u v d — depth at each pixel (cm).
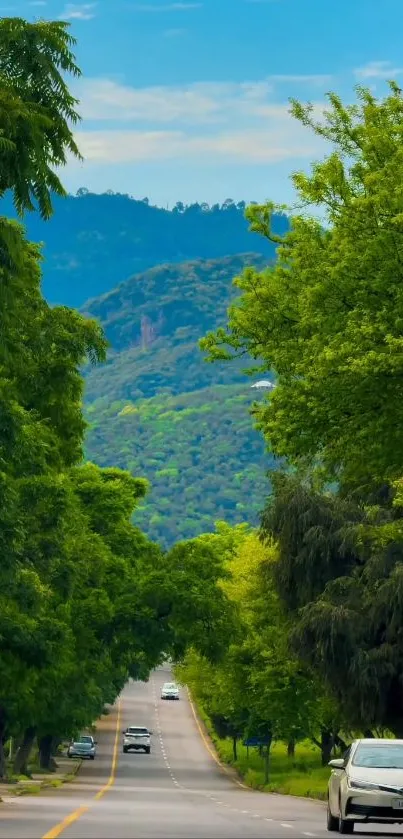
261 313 4141
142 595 9212
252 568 9556
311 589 6919
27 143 2831
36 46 3011
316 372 3688
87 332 5338
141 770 13050
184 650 9431
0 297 3020
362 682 6378
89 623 8819
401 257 3634
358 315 3653
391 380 3631
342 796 3516
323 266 3794
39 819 3528
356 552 6656
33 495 5359
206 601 9212
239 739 15825
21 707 8219
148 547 9650
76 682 8919
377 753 3716
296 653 6706
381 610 6353
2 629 5934
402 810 3478
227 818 4262
